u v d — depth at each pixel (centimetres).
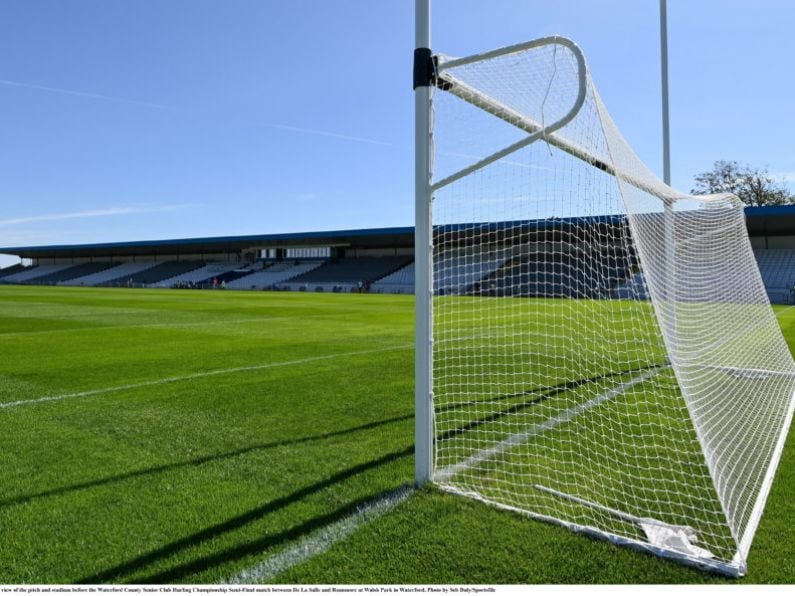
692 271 689
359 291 3797
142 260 6294
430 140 301
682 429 397
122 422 430
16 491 295
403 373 636
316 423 426
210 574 215
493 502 273
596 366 684
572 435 388
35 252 6328
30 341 934
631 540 232
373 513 263
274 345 885
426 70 297
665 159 693
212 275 5103
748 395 489
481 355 791
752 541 233
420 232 301
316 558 224
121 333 1061
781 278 2458
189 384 575
